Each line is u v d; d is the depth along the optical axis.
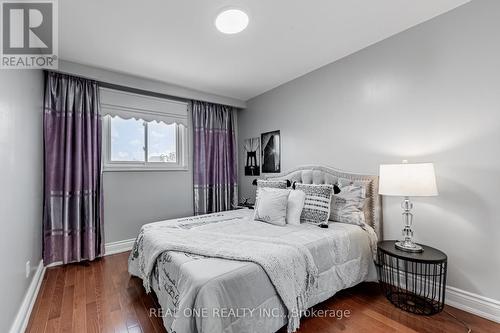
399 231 2.27
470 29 1.84
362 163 2.56
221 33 2.21
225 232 2.15
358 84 2.59
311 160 3.11
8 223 1.50
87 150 2.92
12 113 1.63
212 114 4.05
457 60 1.91
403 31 2.22
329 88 2.88
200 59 2.72
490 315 1.73
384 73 2.37
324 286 1.82
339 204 2.44
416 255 1.79
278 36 2.28
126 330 1.65
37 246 2.40
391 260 2.17
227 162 4.20
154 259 1.80
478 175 1.81
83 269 2.65
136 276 2.41
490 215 1.76
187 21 2.03
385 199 2.37
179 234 2.07
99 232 3.00
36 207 2.37
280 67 2.96
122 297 2.07
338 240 2.00
